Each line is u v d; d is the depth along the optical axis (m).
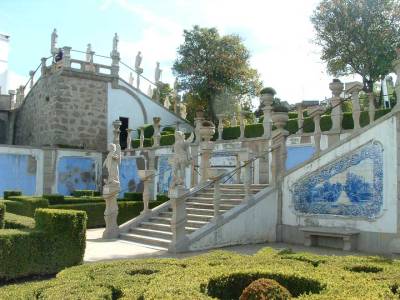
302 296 4.82
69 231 9.36
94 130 30.92
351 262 7.01
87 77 30.81
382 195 12.08
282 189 14.69
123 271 6.61
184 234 12.60
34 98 32.97
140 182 26.73
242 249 12.64
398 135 11.80
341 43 22.94
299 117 18.53
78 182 27.95
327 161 13.46
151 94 34.53
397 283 5.57
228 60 30.06
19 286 5.96
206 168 17.02
